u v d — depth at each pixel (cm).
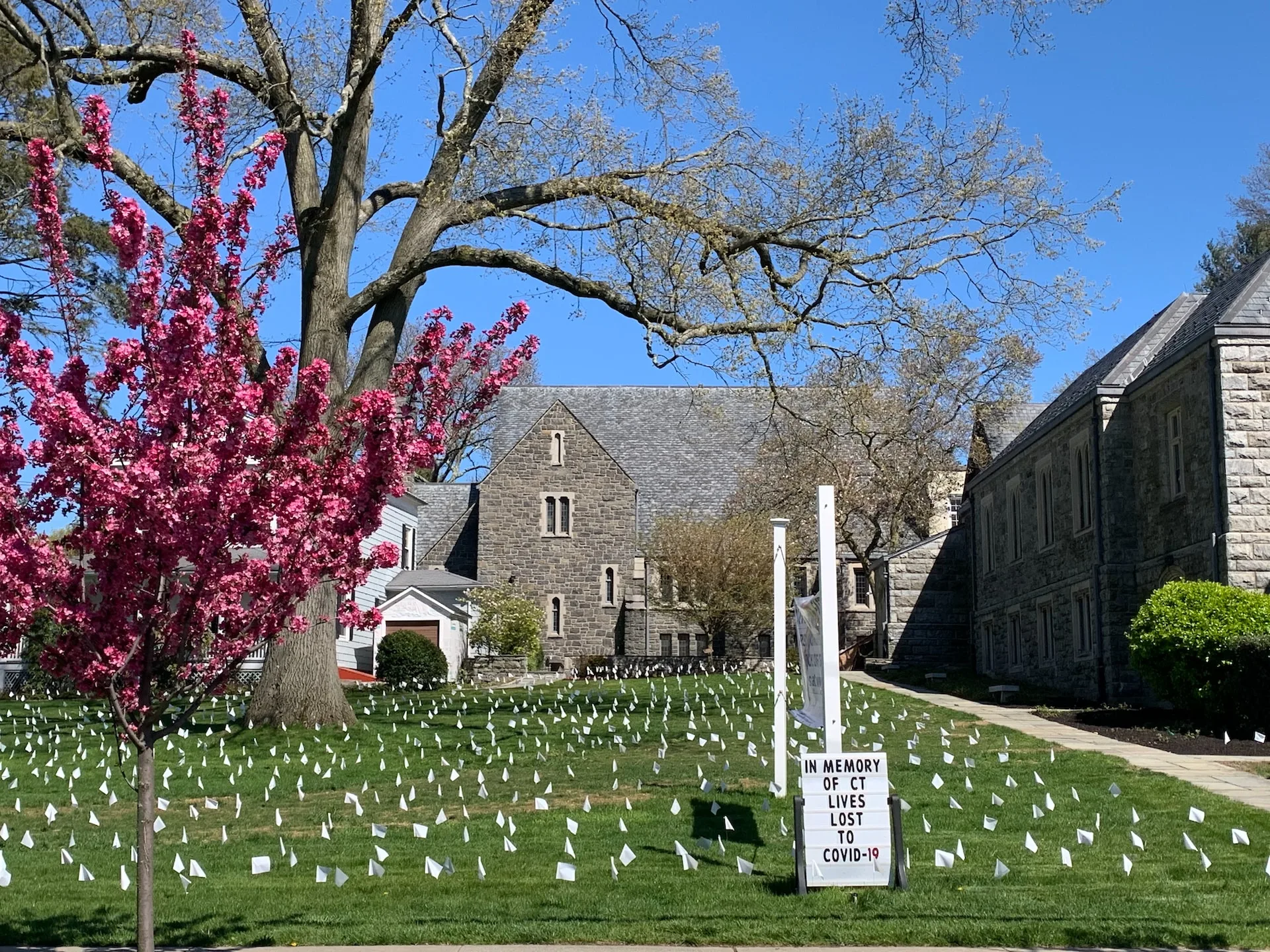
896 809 943
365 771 1652
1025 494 2995
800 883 926
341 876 933
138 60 1952
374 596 4219
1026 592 2973
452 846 1135
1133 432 2369
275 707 2036
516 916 874
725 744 1794
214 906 922
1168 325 2548
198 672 696
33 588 652
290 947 800
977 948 785
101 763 1730
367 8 1942
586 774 1542
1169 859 1032
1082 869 998
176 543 649
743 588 4106
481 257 2062
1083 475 2550
